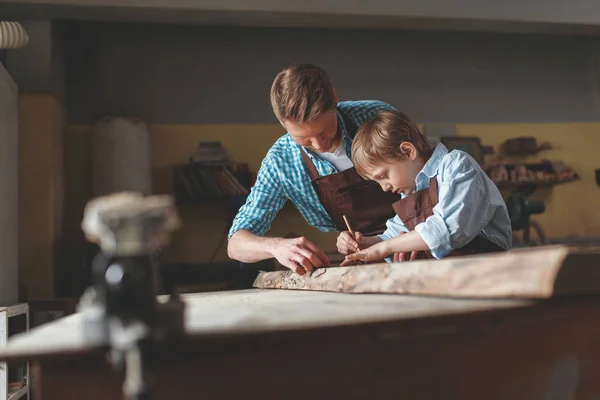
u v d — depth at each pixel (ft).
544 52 20.99
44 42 16.40
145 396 1.90
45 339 2.29
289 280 5.40
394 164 5.71
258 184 7.30
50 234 15.61
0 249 12.06
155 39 18.81
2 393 9.94
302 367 2.42
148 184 17.17
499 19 17.58
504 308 2.74
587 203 20.54
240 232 6.73
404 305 2.94
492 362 2.76
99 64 18.42
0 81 12.53
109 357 2.07
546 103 20.80
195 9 15.96
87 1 15.35
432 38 20.43
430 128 19.99
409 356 2.58
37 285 15.42
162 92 18.67
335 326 2.42
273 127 19.06
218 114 18.86
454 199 5.21
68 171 17.76
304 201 7.46
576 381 2.97
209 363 2.31
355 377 2.49
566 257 2.68
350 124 6.93
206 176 17.29
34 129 15.65
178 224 2.04
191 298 4.64
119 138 16.65
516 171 19.01
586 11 18.11
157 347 1.94
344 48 19.92
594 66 21.16
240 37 19.30
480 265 3.03
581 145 20.75
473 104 20.39
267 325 2.41
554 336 2.93
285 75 5.90
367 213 7.32
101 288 1.98
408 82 20.15
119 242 1.99
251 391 2.35
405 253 6.26
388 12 16.96
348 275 4.24
